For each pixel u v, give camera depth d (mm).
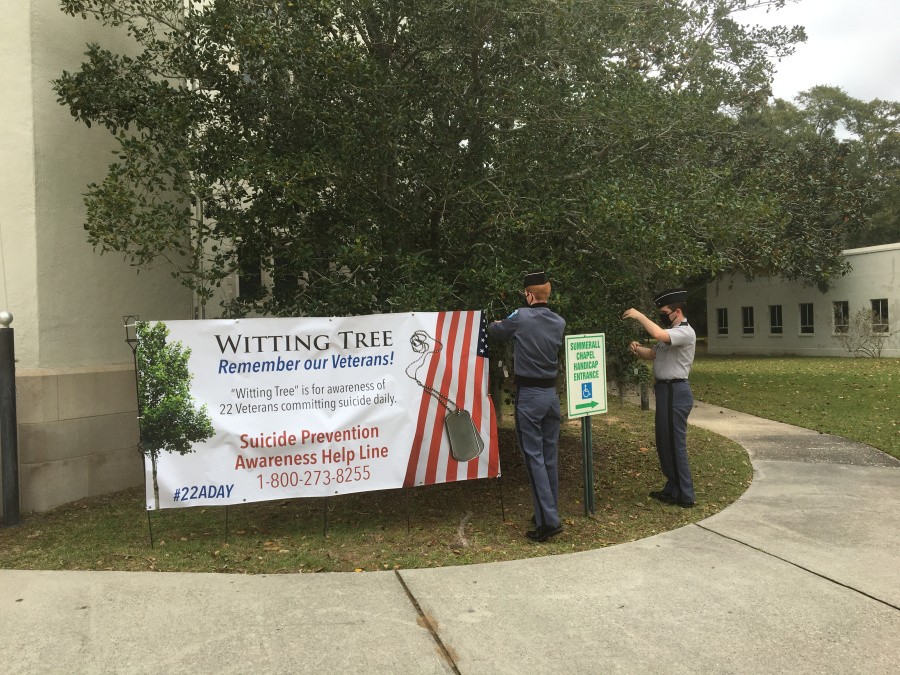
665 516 5711
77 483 6273
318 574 4375
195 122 6109
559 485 6988
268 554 4801
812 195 16141
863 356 27062
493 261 6090
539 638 3488
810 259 17484
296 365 5160
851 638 3461
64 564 4551
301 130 6473
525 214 6020
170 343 4938
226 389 5031
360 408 5277
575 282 6324
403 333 5383
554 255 6344
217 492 5012
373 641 3451
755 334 32688
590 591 4078
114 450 6621
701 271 7008
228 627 3590
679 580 4234
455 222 6746
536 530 5117
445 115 7031
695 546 4875
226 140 6016
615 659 3275
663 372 6016
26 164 6008
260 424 5086
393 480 5348
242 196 6137
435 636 3510
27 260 6020
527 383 5129
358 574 4371
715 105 8156
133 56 6910
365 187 6445
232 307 6473
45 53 6129
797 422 10586
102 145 6590
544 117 6613
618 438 9742
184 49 6223
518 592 4070
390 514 5969
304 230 6406
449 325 5492
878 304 27078
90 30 6527
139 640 3439
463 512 6000
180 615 3730
